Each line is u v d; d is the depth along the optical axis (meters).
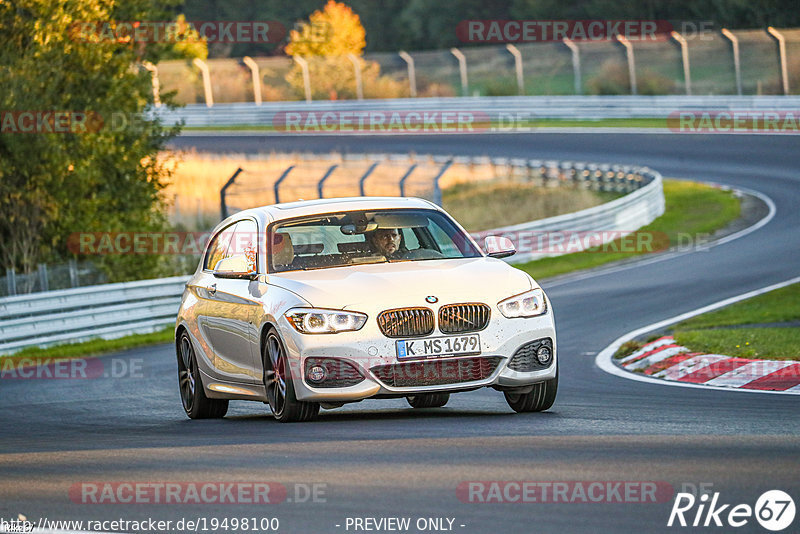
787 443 23.91
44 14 76.75
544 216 119.62
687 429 26.48
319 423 29.84
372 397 28.89
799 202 109.31
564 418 29.30
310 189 129.25
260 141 175.88
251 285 32.03
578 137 159.88
